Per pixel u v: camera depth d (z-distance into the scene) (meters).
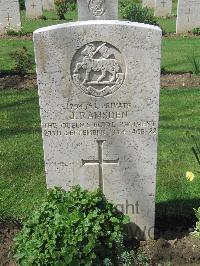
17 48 4.48
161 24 5.82
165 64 3.81
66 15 6.80
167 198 1.90
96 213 1.44
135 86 1.45
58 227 1.40
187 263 1.55
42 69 1.43
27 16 6.38
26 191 1.98
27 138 2.48
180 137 2.47
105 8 4.56
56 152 1.56
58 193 1.52
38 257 1.38
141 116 1.49
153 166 1.56
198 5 5.11
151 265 1.54
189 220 1.77
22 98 3.06
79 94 1.47
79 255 1.37
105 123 1.51
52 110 1.49
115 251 1.47
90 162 1.58
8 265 1.54
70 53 1.41
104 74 1.43
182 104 2.93
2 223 1.75
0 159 2.26
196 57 4.03
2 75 3.52
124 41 1.39
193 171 2.12
